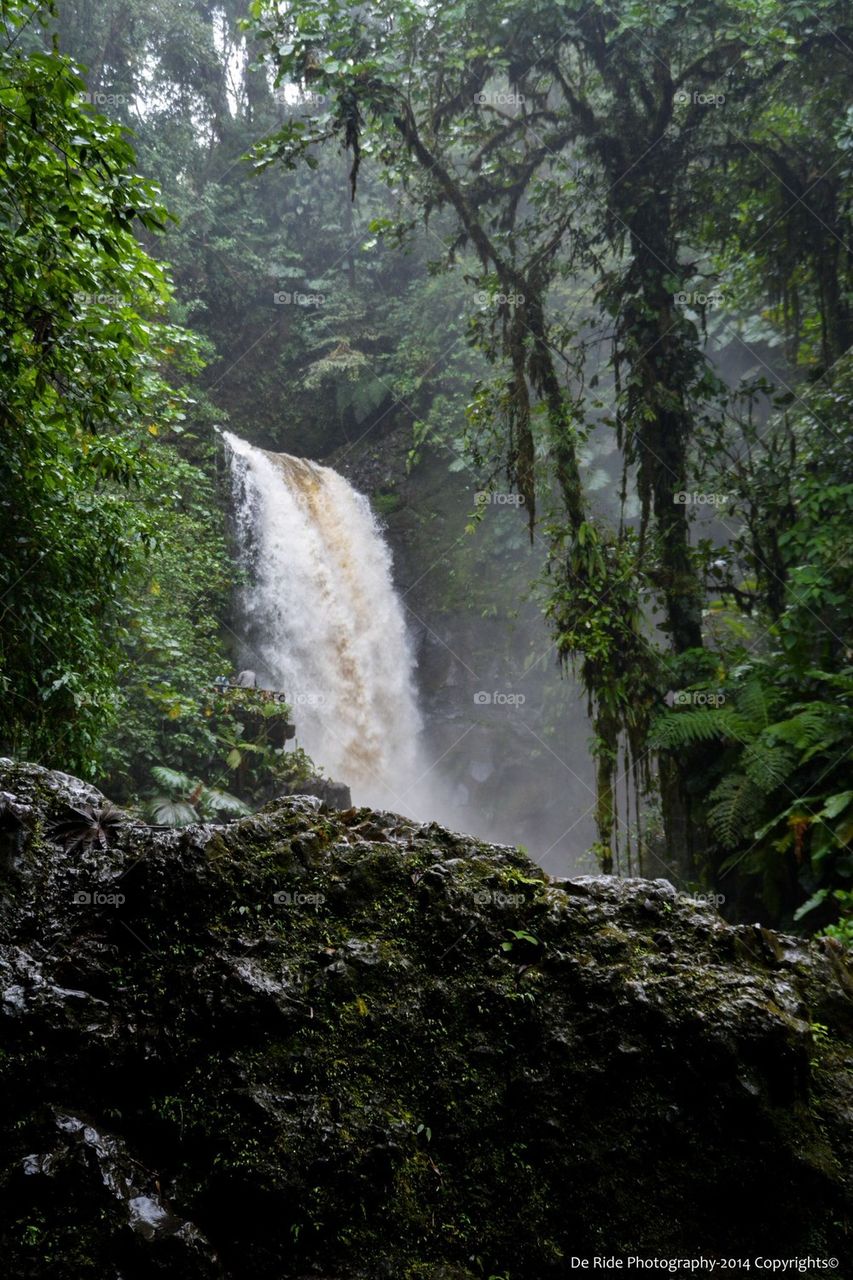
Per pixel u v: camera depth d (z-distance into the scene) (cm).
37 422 469
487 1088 181
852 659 690
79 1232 166
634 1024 179
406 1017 188
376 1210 172
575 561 761
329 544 1584
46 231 408
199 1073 183
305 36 688
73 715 510
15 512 469
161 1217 169
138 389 513
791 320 944
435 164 757
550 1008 185
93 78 1550
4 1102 179
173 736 920
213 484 1411
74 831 211
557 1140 175
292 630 1467
